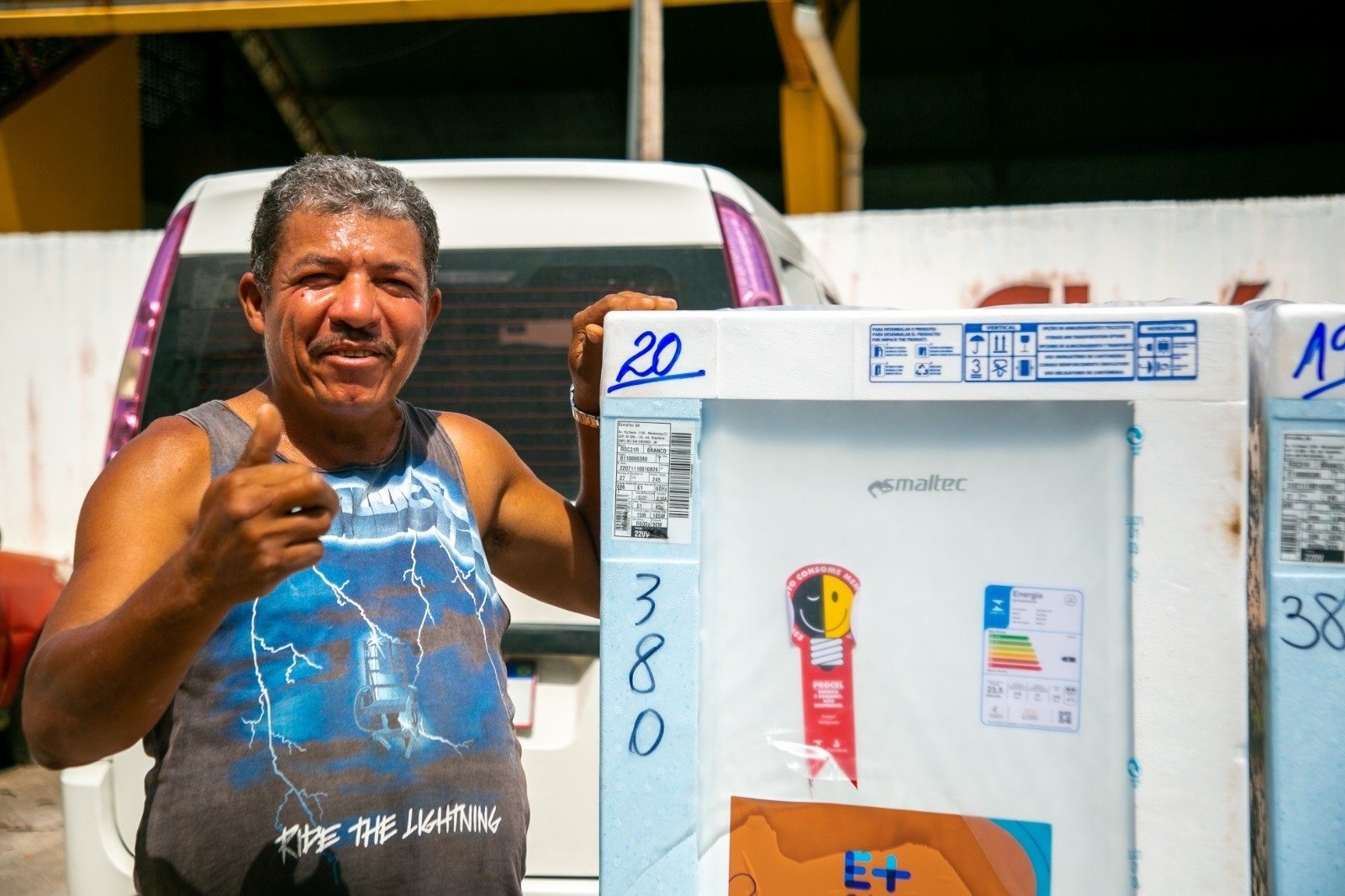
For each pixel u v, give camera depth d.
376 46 13.19
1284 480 1.12
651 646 1.21
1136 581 1.14
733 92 13.66
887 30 12.77
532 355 2.62
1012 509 1.18
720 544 1.22
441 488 1.53
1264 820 1.14
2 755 4.73
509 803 1.43
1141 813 1.14
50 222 10.37
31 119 10.11
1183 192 14.95
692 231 2.63
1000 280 6.48
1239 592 1.12
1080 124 13.95
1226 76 13.08
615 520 1.22
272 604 1.36
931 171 14.98
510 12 7.64
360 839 1.33
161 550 1.36
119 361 6.65
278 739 1.33
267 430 1.12
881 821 1.20
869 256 6.55
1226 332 1.12
